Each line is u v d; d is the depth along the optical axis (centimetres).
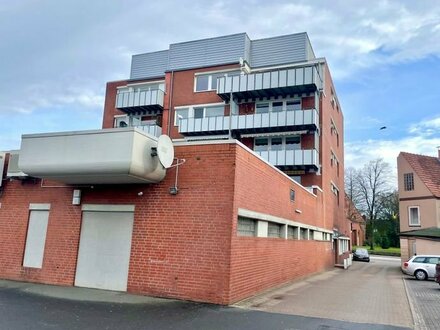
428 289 1697
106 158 975
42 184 1280
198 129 2966
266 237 1301
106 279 1110
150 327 721
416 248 2927
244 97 2994
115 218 1142
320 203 2491
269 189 1342
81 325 721
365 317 907
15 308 843
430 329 823
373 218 6109
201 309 893
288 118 2739
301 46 3077
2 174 1346
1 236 1311
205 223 1021
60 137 1033
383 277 2288
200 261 1003
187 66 3316
